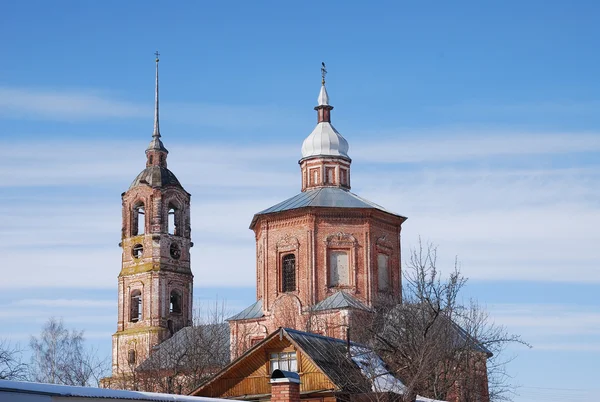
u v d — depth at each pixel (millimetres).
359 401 41906
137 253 91000
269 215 69125
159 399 27766
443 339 51312
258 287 70688
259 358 45531
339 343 46312
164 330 87625
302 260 67562
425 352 48094
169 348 77438
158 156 93125
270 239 69312
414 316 52438
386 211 69188
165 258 89688
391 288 68688
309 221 67812
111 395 26375
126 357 88125
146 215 90562
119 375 81250
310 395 42625
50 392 24750
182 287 90250
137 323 88938
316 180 72875
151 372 71312
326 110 75188
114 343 89250
